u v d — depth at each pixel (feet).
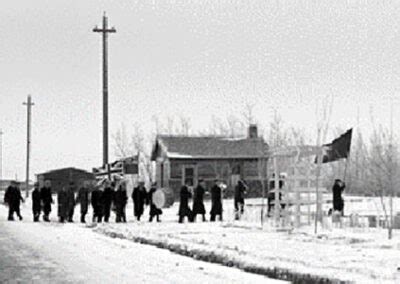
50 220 120.57
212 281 39.99
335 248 56.59
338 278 37.29
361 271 40.57
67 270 46.65
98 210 110.42
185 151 195.21
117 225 96.68
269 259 47.65
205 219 107.65
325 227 82.99
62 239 75.10
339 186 99.19
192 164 195.93
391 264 44.55
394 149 101.71
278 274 41.32
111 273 44.65
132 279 41.47
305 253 52.19
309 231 77.46
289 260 46.70
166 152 195.62
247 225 90.53
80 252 59.72
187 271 45.21
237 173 196.85
